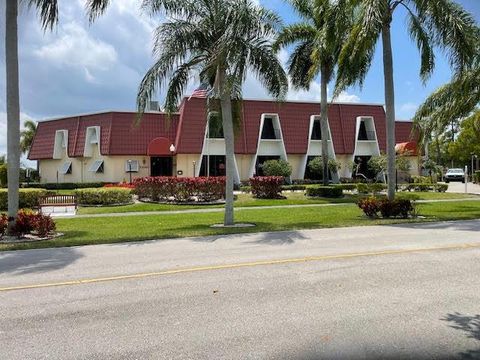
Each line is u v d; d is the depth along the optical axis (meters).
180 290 7.39
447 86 22.52
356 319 5.90
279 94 16.17
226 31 14.88
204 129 39.59
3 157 50.94
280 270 8.70
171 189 26.66
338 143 44.12
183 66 16.80
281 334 5.42
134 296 7.09
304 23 28.36
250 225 16.38
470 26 17.77
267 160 41.75
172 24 15.87
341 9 18.11
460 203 24.98
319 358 4.77
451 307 6.37
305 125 43.28
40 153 45.72
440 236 12.92
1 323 5.95
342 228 15.18
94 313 6.30
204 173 40.59
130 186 30.94
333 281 7.80
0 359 4.86
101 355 4.92
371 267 8.87
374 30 16.88
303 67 28.73
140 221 18.34
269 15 15.49
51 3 14.51
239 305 6.54
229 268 8.95
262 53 15.72
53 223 14.31
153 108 43.66
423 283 7.63
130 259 10.15
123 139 39.56
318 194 28.97
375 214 18.42
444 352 4.91
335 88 20.55
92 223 17.73
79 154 41.81
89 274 8.68
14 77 13.71
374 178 44.47
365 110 45.84
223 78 16.08
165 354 4.92
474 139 52.25
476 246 11.11
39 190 25.14
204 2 16.12
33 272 8.97
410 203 18.28
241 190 35.28
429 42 18.78
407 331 5.49
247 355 4.86
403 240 12.27
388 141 18.53
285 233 14.05
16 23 13.76
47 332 5.61
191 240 12.87
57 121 44.97
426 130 23.59
